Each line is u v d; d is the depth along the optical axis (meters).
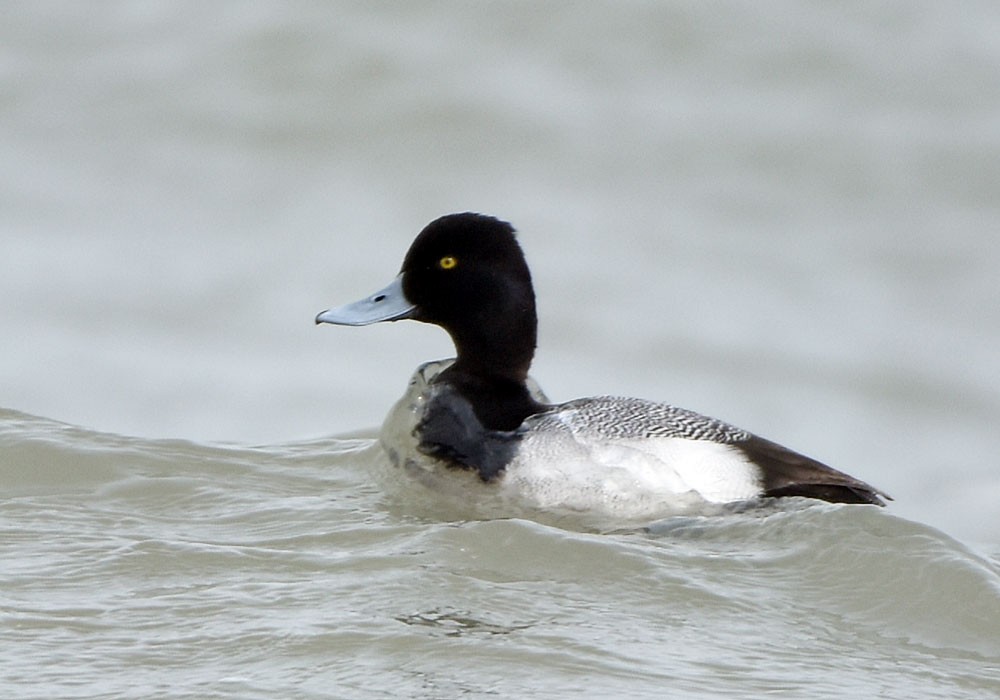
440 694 8.12
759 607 9.45
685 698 8.20
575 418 11.70
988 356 21.09
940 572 9.66
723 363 20.69
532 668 8.45
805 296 22.45
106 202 24.64
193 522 10.95
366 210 24.44
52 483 11.67
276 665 8.41
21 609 9.09
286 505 11.34
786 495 11.07
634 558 9.98
